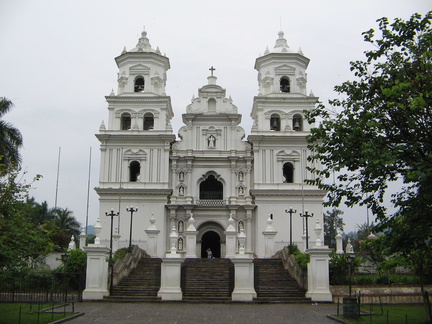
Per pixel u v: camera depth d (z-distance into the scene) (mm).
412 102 18453
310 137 24344
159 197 58656
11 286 33906
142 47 64062
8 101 43781
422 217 20469
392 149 21109
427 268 28500
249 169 61156
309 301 32906
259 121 61625
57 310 27641
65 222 80000
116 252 44031
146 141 60344
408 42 22359
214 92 63156
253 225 59125
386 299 33969
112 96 61344
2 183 25578
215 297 33125
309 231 57969
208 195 62031
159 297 32875
